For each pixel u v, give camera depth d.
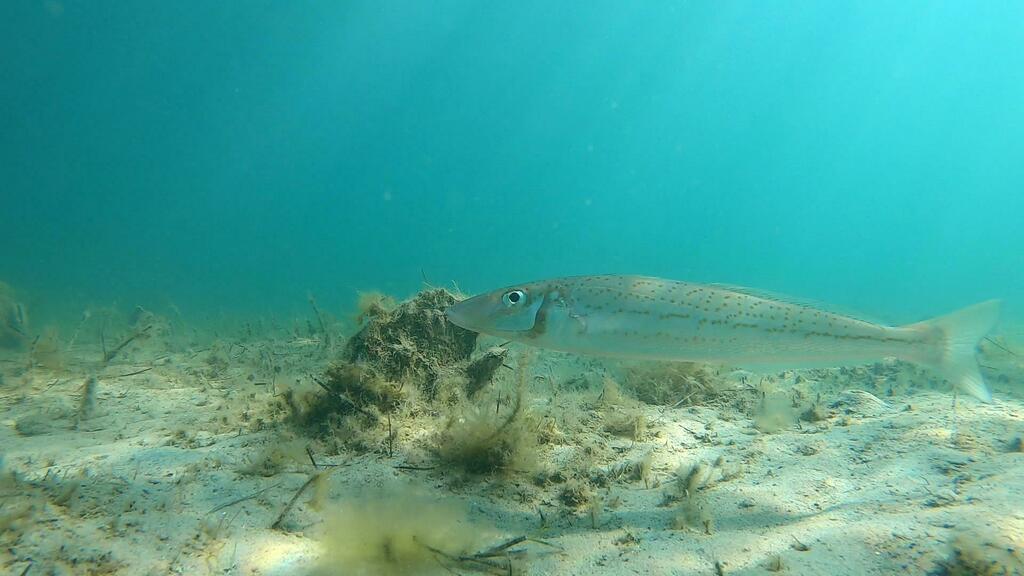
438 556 0.27
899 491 0.31
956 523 0.27
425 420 0.42
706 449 0.40
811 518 0.30
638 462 0.37
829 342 0.32
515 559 0.28
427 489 0.34
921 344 0.33
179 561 0.27
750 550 0.27
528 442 0.36
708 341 0.32
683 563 0.27
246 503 0.31
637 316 0.32
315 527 0.30
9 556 0.25
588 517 0.32
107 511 0.30
